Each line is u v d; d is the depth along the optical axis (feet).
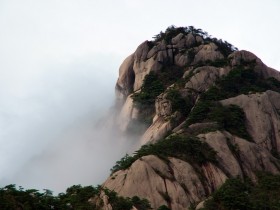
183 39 651.66
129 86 650.84
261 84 579.07
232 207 358.64
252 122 497.05
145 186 393.91
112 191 376.48
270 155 464.65
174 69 620.08
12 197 334.44
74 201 366.63
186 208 386.32
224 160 435.53
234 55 607.78
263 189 411.34
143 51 645.51
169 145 434.30
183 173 408.46
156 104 546.26
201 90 556.10
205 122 483.10
